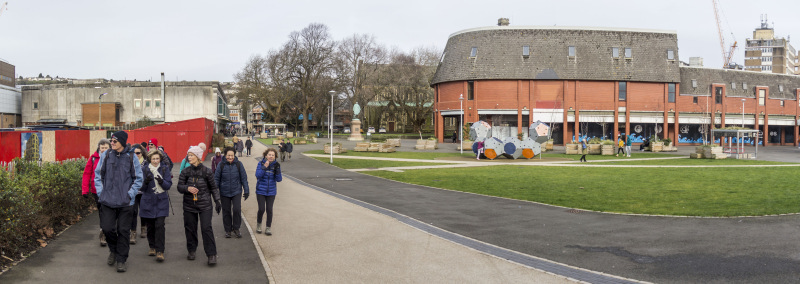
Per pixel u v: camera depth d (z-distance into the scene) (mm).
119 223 7164
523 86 58375
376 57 77688
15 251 7707
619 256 8586
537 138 42188
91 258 7797
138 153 9422
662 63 61250
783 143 72062
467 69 59812
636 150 49750
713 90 63656
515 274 7578
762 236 9797
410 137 70375
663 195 16281
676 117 61500
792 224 10898
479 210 13539
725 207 13477
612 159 35844
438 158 36094
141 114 68250
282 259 8211
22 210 7918
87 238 9141
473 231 10742
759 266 7777
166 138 31375
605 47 60562
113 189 7168
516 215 12750
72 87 70062
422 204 14641
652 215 12477
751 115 66875
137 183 7340
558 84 58438
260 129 122250
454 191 17719
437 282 7145
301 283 6969
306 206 13898
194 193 7746
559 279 7336
